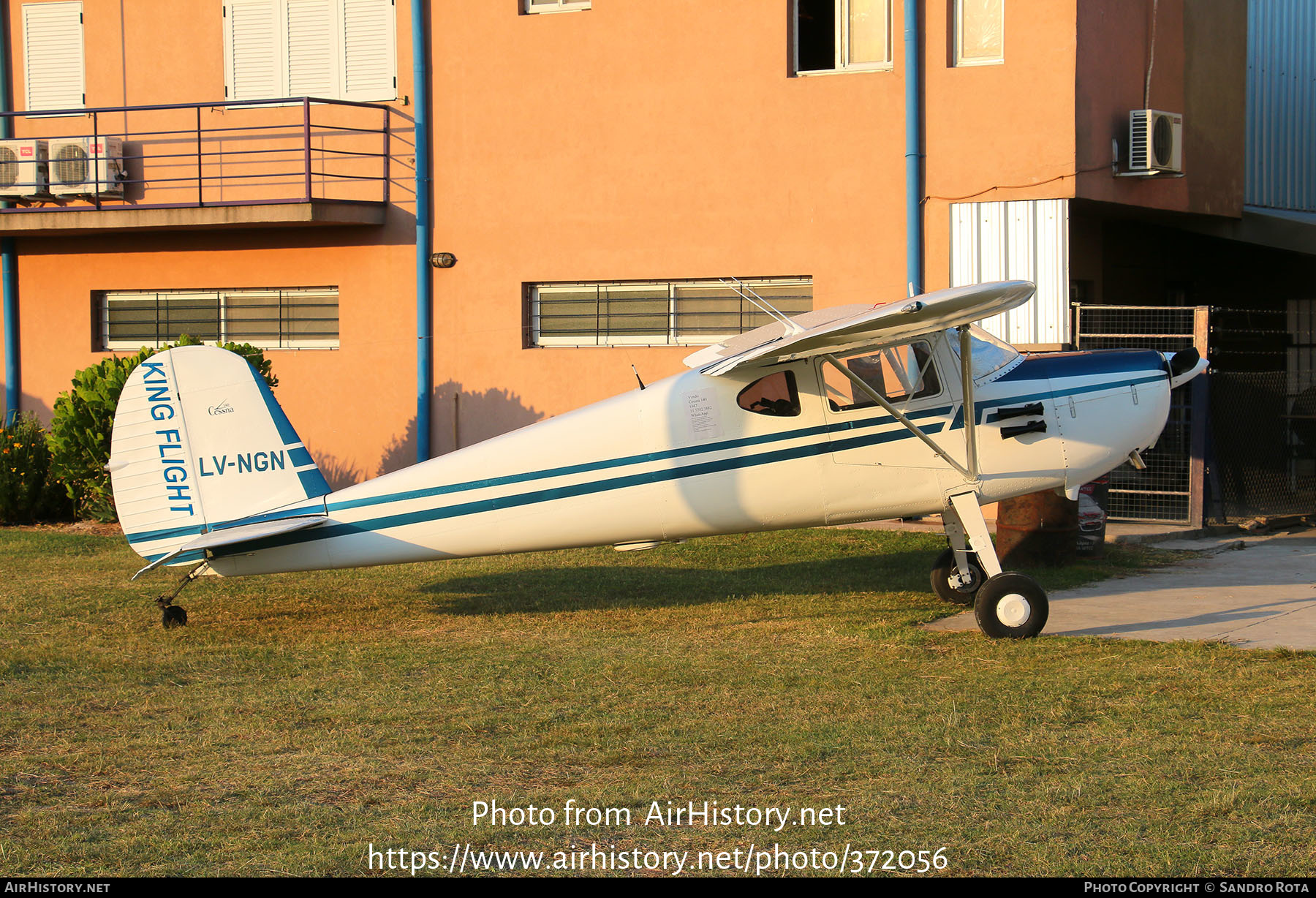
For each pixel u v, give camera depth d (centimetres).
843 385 1938
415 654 1786
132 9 3638
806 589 2288
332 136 3491
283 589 2348
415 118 3412
